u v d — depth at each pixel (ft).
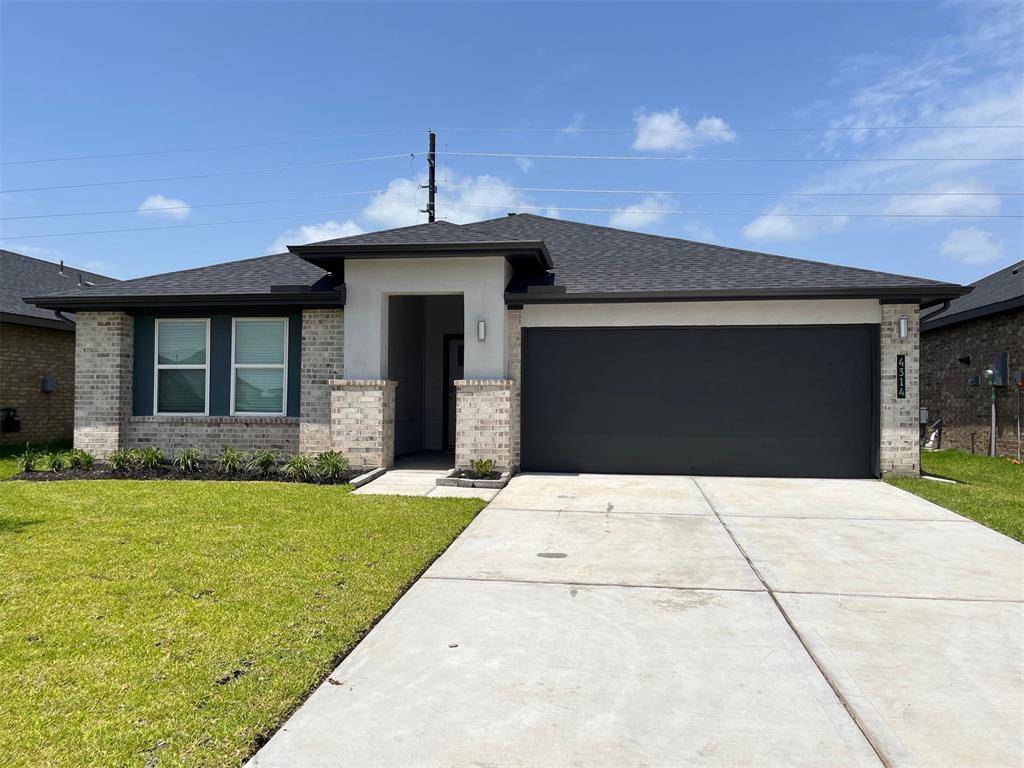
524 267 42.37
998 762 10.48
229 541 22.39
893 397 37.68
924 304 39.06
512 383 38.68
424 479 36.88
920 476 37.55
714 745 10.91
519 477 38.17
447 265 39.32
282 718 11.59
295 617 15.80
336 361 40.75
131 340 43.04
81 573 18.76
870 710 12.07
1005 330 53.26
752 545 23.48
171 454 42.24
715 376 39.06
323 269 44.14
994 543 23.86
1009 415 52.80
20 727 10.84
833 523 26.94
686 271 42.42
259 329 42.16
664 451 39.34
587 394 39.88
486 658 14.16
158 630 14.87
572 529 25.75
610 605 17.39
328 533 23.68
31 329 58.18
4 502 28.60
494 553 22.29
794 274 40.65
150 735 10.73
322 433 40.70
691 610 17.04
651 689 12.83
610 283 40.27
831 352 38.32
